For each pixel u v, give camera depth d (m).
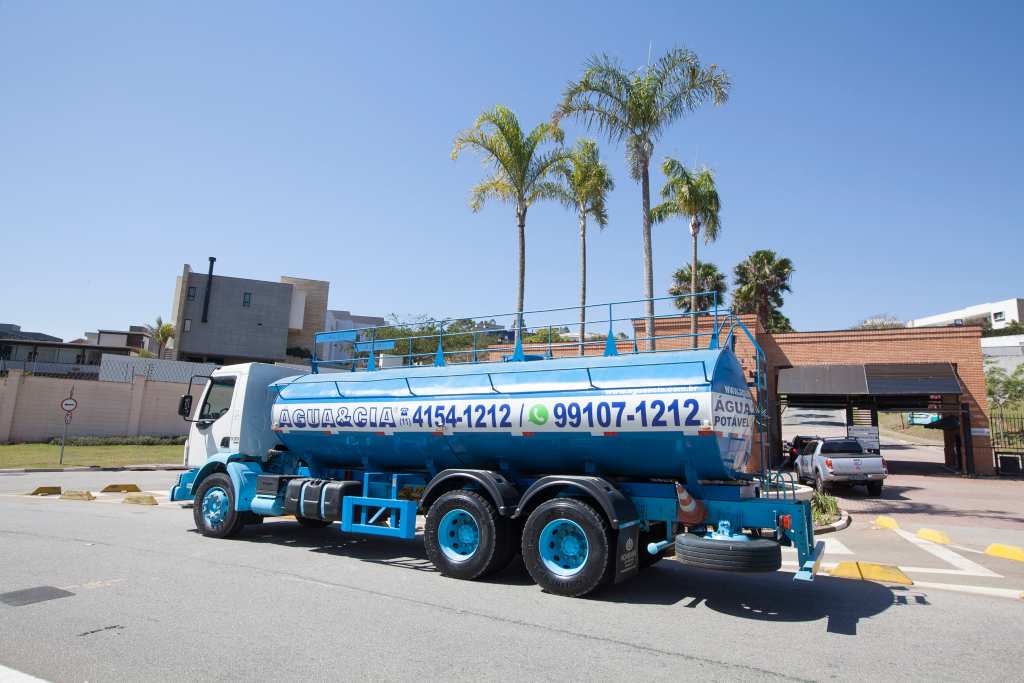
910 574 8.47
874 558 9.68
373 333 11.34
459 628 5.64
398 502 8.48
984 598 7.07
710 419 6.69
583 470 7.83
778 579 8.02
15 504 14.00
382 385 9.27
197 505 10.52
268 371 11.14
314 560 8.69
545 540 7.09
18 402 32.38
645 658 4.94
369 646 5.11
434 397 8.60
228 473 10.37
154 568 7.88
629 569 6.85
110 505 14.11
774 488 7.71
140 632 5.38
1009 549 9.82
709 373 6.89
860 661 4.94
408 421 8.70
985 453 25.28
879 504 17.06
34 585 6.95
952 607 6.66
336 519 9.09
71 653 4.86
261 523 11.66
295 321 66.38
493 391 8.17
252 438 10.70
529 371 8.12
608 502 6.77
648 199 17.45
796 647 5.27
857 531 12.59
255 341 62.28
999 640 5.53
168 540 9.90
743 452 7.47
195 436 11.34
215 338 60.88
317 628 5.57
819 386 26.23
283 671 4.54
